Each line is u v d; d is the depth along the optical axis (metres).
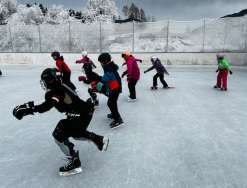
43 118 6.25
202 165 3.83
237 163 3.89
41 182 3.44
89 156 4.16
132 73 7.55
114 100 5.28
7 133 5.28
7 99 8.34
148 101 7.87
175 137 4.94
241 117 6.18
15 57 20.56
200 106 7.24
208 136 4.98
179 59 19.19
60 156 4.20
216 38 19.11
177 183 3.36
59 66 7.69
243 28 18.61
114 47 20.20
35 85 10.95
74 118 3.46
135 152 4.29
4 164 3.95
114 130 5.33
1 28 20.89
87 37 20.34
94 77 5.41
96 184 3.37
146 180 3.44
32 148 4.52
